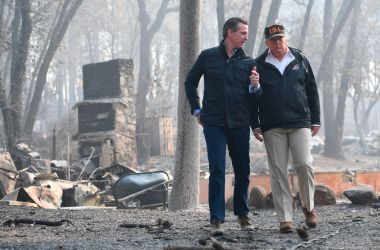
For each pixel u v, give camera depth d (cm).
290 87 667
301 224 789
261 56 677
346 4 4550
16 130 2880
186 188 1209
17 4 3241
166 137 3906
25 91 3638
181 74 1230
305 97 673
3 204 1126
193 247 493
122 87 3200
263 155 3256
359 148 5791
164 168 3441
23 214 941
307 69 682
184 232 676
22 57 3045
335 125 4522
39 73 3441
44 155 3484
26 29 3088
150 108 4381
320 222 802
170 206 1216
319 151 5206
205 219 893
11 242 595
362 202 1134
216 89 652
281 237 625
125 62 3225
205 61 662
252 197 1151
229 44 660
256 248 543
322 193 1157
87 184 1583
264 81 669
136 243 580
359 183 1681
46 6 3509
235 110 650
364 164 4228
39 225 768
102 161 2977
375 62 6184
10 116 2853
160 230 685
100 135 3098
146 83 4412
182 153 1216
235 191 683
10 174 1545
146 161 3662
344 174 1656
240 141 657
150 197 1415
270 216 968
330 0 4572
